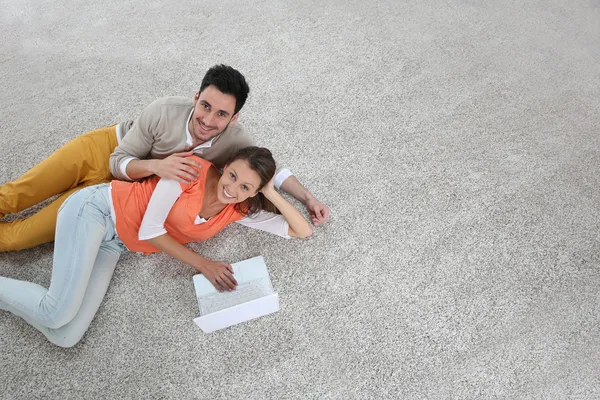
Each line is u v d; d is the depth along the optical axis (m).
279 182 1.47
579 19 2.20
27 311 1.18
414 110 1.82
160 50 1.98
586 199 1.60
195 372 1.24
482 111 1.83
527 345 1.30
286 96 1.84
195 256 1.29
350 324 1.32
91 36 2.02
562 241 1.50
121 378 1.23
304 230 1.39
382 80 1.91
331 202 1.56
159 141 1.26
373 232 1.50
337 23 2.13
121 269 1.40
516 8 2.24
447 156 1.69
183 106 1.22
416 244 1.48
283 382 1.23
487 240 1.49
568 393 1.23
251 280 1.34
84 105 1.77
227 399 1.21
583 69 1.99
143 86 1.84
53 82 1.84
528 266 1.45
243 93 1.14
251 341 1.29
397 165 1.66
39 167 1.31
